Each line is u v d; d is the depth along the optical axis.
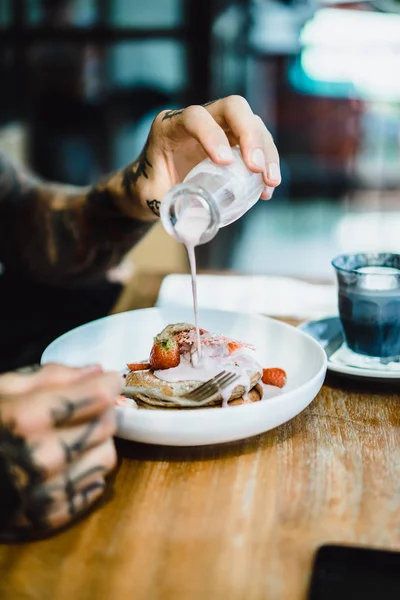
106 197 1.45
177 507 0.76
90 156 5.05
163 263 3.03
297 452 0.87
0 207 1.73
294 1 6.09
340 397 1.04
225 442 0.87
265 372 1.04
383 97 6.95
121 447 0.90
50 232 1.67
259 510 0.75
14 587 0.64
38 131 4.96
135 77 4.90
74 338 1.13
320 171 7.16
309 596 0.62
